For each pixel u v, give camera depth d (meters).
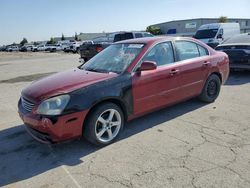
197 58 5.29
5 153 3.78
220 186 2.83
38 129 3.47
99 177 3.09
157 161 3.39
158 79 4.41
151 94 4.36
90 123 3.66
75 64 16.12
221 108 5.45
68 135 3.50
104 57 4.80
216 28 14.98
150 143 3.92
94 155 3.62
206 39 14.72
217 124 4.58
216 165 3.24
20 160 3.56
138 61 4.21
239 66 8.71
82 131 3.70
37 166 3.40
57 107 3.39
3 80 10.27
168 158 3.46
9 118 5.33
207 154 3.53
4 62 21.03
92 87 3.65
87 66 4.76
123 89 3.92
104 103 3.79
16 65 17.17
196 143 3.87
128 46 4.68
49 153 3.74
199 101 5.90
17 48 61.00
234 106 5.57
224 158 3.41
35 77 10.92
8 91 8.05
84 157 3.58
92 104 3.58
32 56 31.33
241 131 4.25
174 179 2.98
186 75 4.95
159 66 4.51
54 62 18.44
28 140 4.21
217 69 5.71
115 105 3.92
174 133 4.25
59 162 3.48
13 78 10.77
